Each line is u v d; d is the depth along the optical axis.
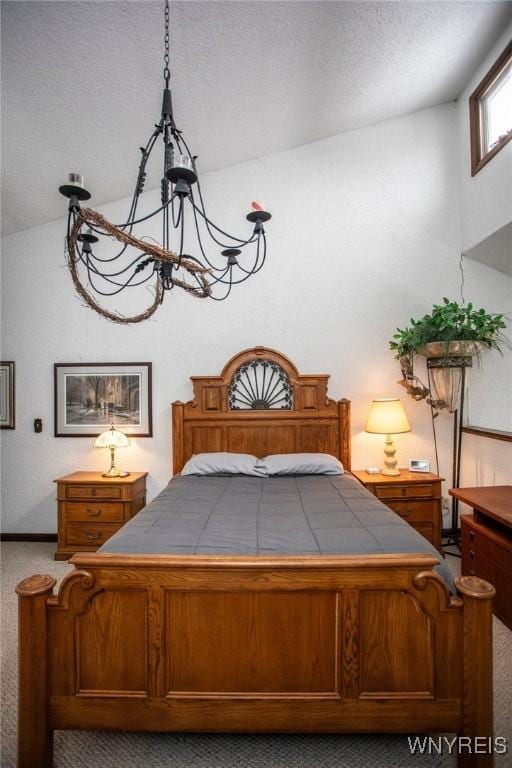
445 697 1.17
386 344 3.24
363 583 1.19
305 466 2.67
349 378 3.23
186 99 2.46
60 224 3.28
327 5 2.08
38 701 1.17
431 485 2.75
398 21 2.29
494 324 2.83
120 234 1.34
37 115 2.31
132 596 1.22
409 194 3.29
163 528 1.56
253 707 1.19
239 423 3.08
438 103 3.29
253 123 2.85
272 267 3.26
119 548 1.38
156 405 3.23
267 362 3.16
